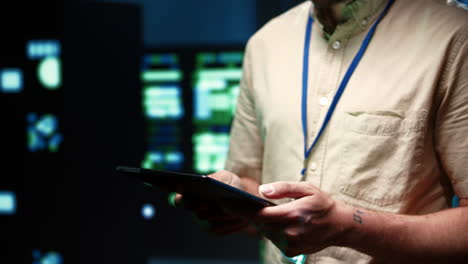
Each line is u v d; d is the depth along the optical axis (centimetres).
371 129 86
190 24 488
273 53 108
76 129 482
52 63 476
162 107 467
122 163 482
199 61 454
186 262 489
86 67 477
